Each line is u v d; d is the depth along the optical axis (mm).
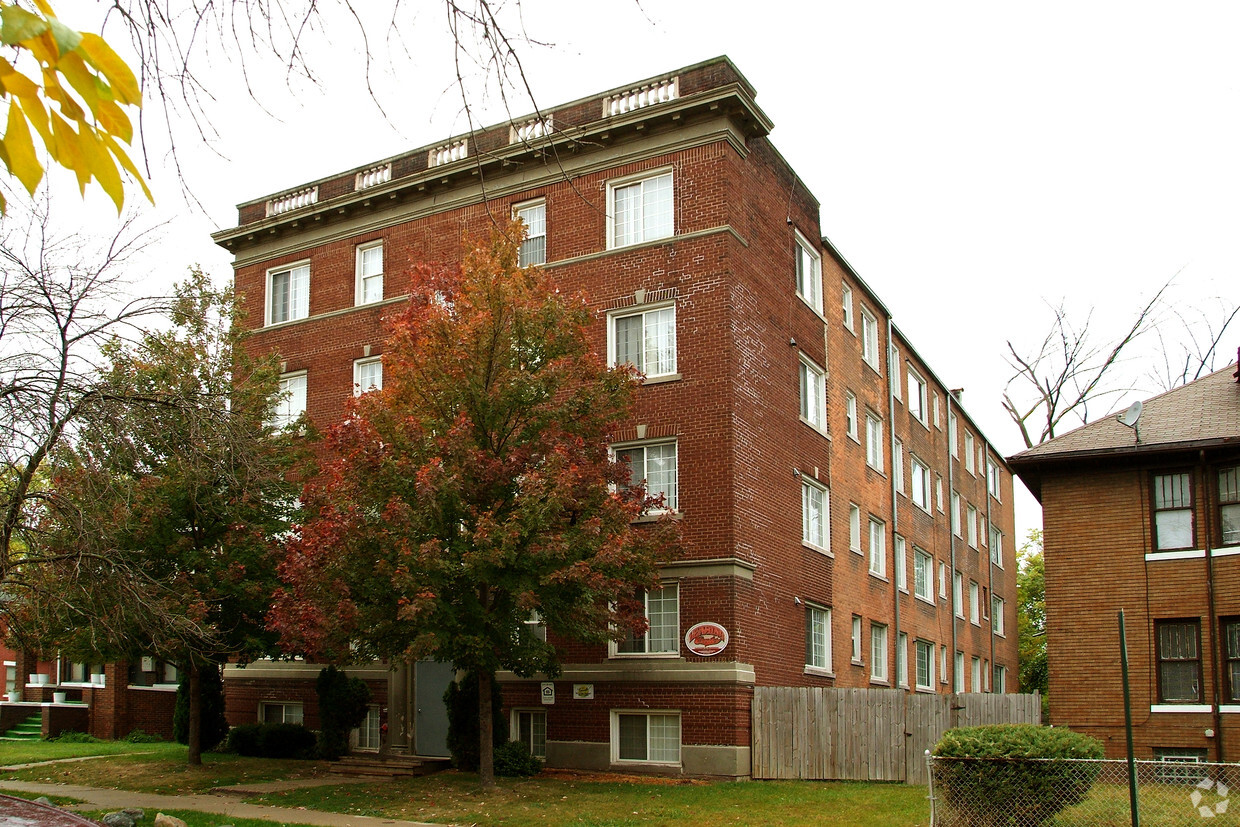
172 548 22266
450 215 27906
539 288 21109
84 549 15641
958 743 14945
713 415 23375
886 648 31875
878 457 33500
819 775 21875
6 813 5461
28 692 34656
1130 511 22375
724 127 24359
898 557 34156
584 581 18516
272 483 22312
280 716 28594
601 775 22250
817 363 28828
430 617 18562
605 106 25906
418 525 18781
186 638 20812
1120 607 22031
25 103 3049
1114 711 21656
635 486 22000
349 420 20156
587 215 25703
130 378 17828
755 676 22797
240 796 20000
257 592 22406
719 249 23953
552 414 20047
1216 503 21547
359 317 29016
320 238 30281
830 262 30703
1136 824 12078
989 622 46469
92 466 15430
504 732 22750
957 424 44531
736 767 21562
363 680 26500
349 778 22344
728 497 22875
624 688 22844
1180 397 24156
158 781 22031
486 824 16625
